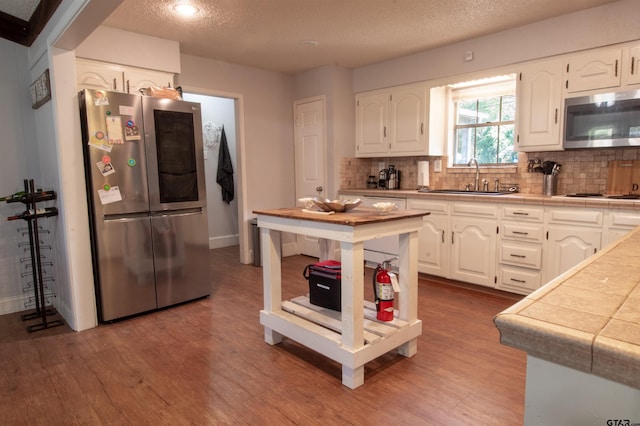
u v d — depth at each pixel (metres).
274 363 2.40
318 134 4.95
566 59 3.27
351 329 2.08
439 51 4.09
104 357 2.50
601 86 3.11
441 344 2.61
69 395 2.09
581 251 3.04
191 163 3.39
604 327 0.59
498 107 4.20
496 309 3.24
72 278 2.86
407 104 4.43
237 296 3.65
